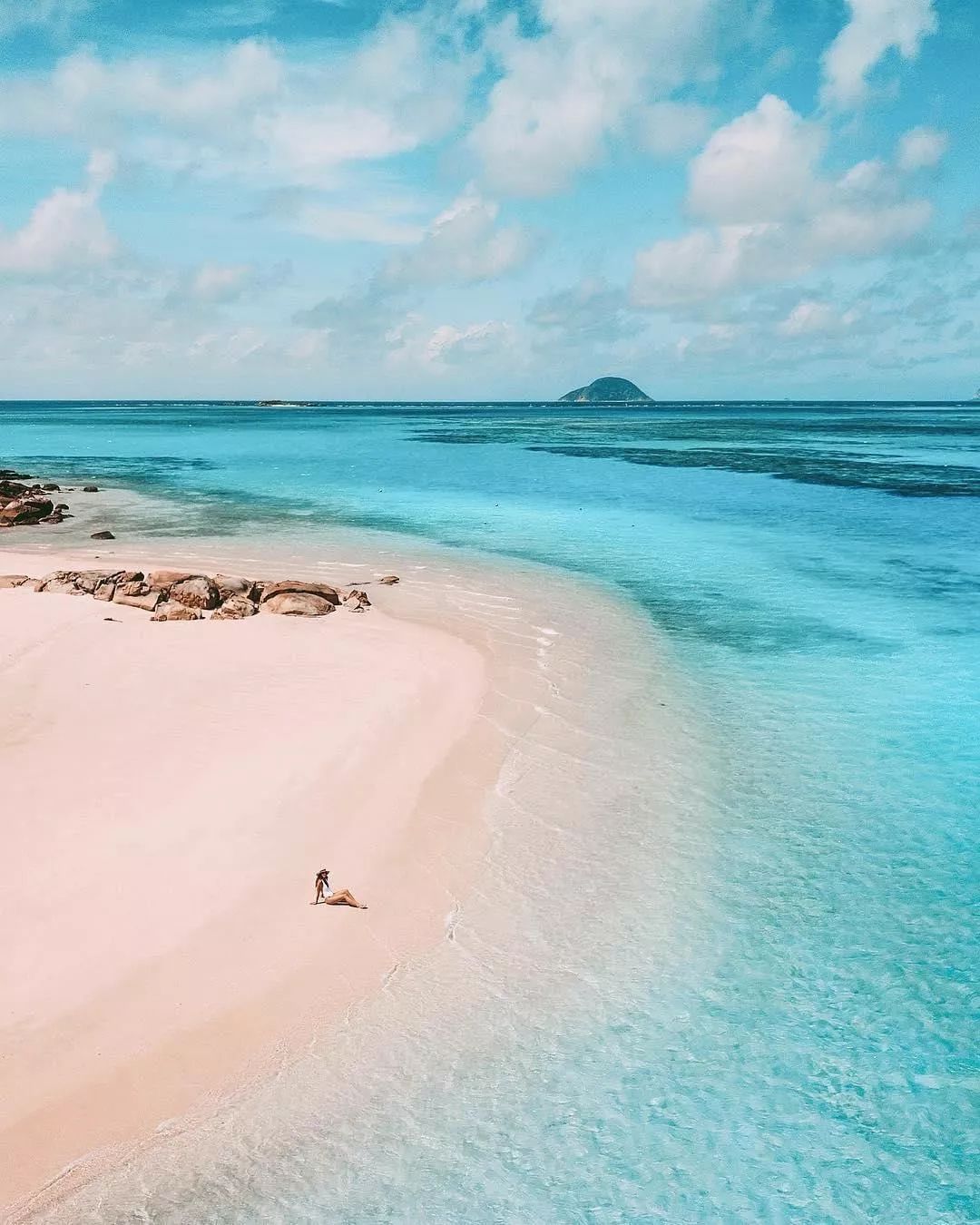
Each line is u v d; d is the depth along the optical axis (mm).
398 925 14422
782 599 35062
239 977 12992
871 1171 10641
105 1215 9727
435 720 22094
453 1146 10750
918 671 26562
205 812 17188
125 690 23641
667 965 13797
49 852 15625
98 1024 11984
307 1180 10266
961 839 17453
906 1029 12680
